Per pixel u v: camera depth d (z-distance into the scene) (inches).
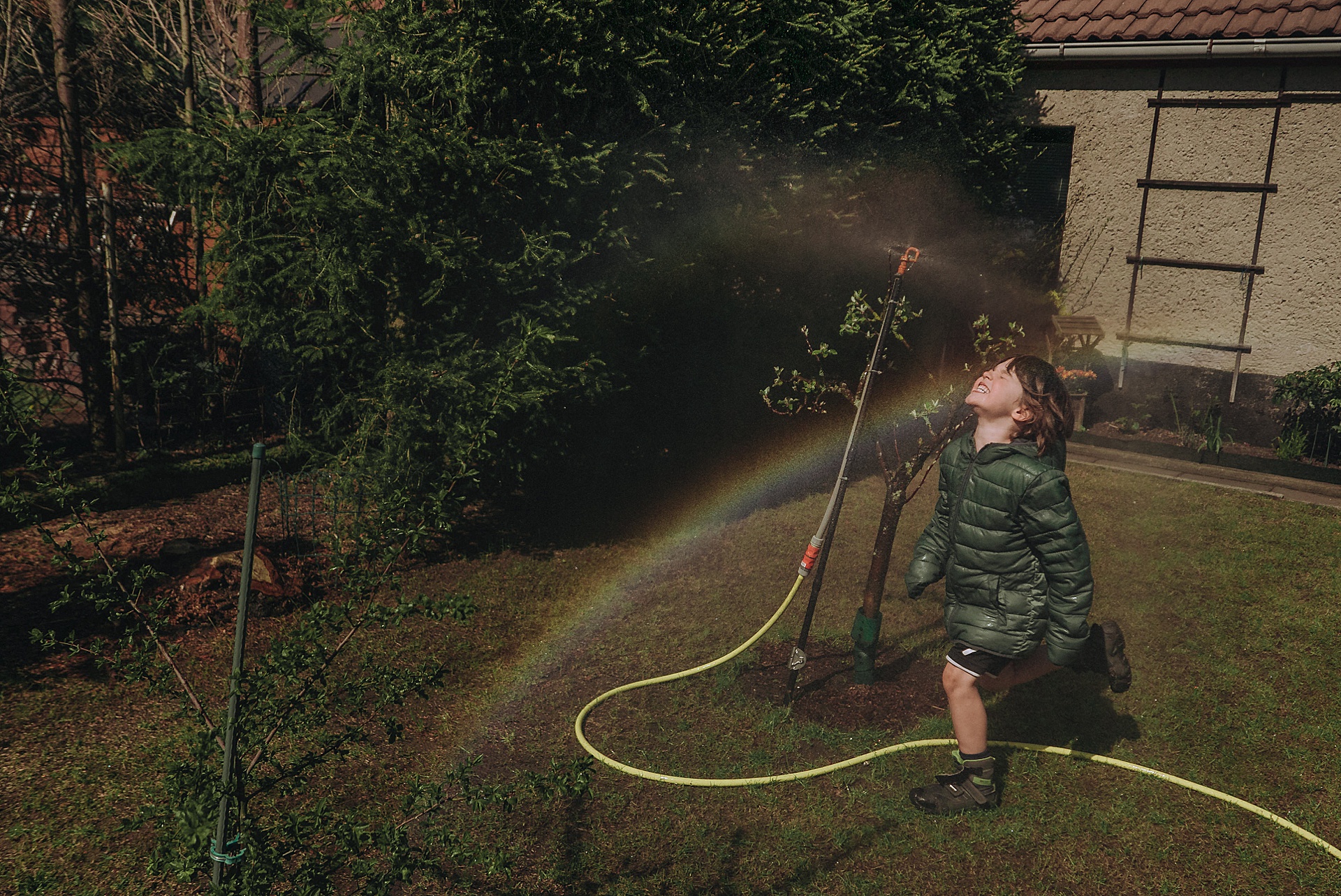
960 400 187.2
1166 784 166.7
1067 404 151.9
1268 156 383.2
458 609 122.2
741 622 231.8
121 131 330.3
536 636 224.1
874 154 317.4
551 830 151.9
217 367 347.3
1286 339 389.4
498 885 139.2
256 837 110.0
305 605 226.5
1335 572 260.2
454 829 149.4
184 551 249.4
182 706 125.4
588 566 267.0
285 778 119.9
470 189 244.7
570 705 192.1
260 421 370.0
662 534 293.7
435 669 129.7
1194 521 302.8
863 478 354.3
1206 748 178.2
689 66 266.4
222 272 259.9
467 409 245.9
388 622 121.0
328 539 255.1
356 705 125.8
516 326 257.6
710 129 269.1
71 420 346.9
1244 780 168.6
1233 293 398.6
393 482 247.6
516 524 296.2
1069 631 145.3
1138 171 413.7
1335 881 142.4
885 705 191.5
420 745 175.0
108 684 188.2
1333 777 169.3
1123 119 413.4
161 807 114.4
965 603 155.5
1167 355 416.2
